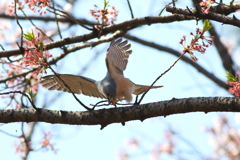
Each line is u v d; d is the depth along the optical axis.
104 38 13.95
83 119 8.93
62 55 14.28
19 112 9.07
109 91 10.10
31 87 13.80
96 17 11.09
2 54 11.74
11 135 13.32
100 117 8.87
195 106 8.30
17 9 11.21
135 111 8.72
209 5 8.73
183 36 8.42
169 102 8.56
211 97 8.27
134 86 11.32
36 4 10.65
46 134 14.33
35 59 8.49
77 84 11.62
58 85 11.79
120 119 8.82
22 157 15.78
